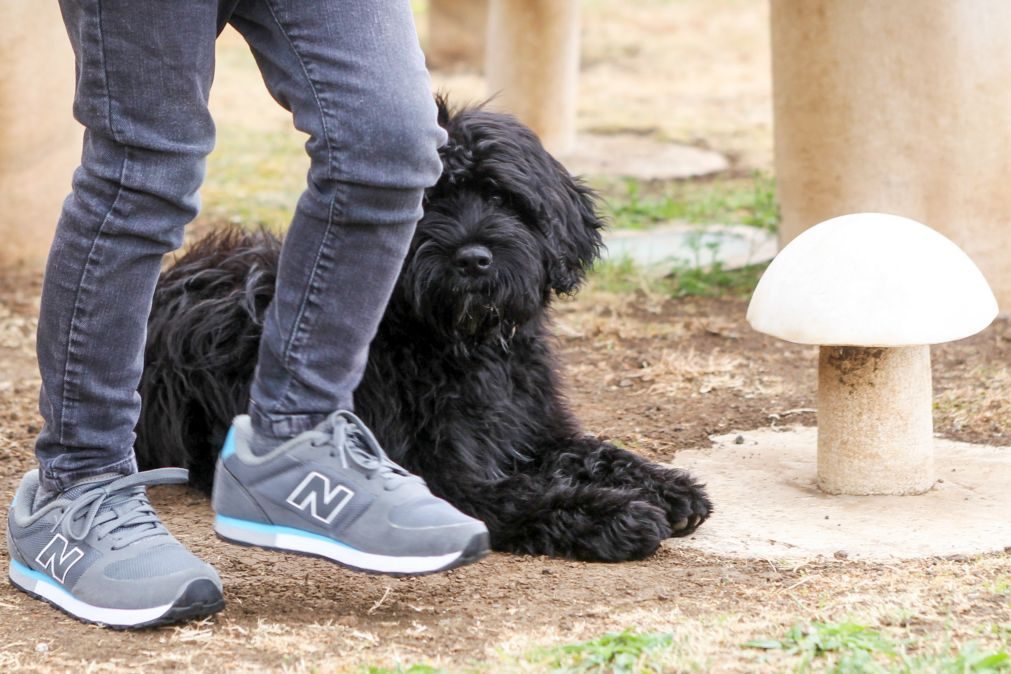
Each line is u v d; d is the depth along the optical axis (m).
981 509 6.45
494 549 6.21
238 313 6.89
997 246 10.16
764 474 7.23
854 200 10.56
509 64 17.09
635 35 27.75
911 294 6.16
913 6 9.91
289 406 4.81
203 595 4.93
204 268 7.38
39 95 12.09
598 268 12.19
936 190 10.18
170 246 4.70
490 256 6.21
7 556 6.01
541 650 4.61
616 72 24.23
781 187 11.33
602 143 18.41
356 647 4.79
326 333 4.66
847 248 6.30
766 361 9.75
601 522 5.97
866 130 10.35
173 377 6.98
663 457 7.65
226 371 6.80
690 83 23.19
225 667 4.61
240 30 4.68
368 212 4.48
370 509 4.77
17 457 7.75
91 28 4.37
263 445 4.89
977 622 4.86
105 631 5.00
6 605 5.32
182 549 5.09
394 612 5.21
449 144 6.52
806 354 9.90
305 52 4.45
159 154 4.50
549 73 17.11
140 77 4.39
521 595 5.43
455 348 6.46
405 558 4.72
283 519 4.89
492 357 6.68
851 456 6.74
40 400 5.08
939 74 9.95
